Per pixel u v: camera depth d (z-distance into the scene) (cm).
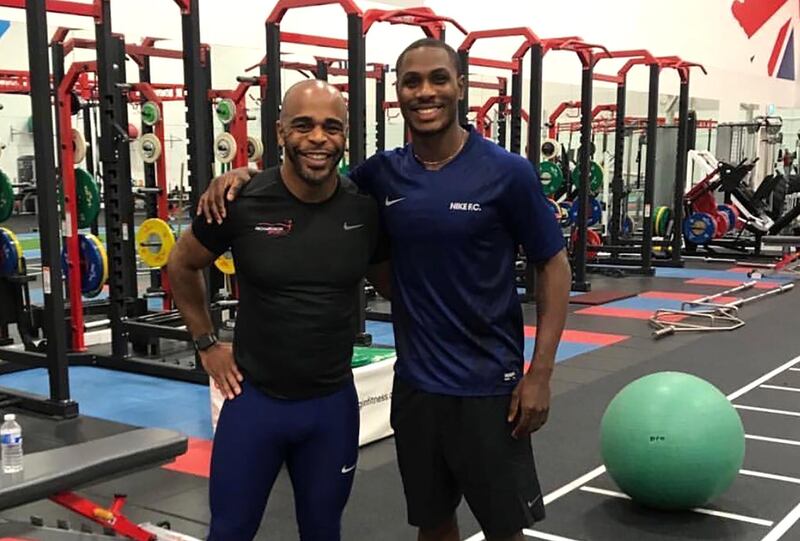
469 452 201
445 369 201
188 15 497
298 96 187
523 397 200
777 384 498
